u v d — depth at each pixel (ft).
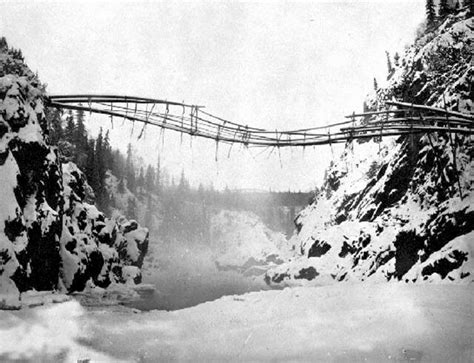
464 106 96.53
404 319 31.89
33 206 69.46
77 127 250.57
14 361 23.16
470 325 29.37
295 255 257.34
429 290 45.47
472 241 73.51
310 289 51.49
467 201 83.97
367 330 29.60
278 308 39.83
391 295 43.37
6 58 78.28
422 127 53.98
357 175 217.15
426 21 211.41
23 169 68.85
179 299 136.67
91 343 27.45
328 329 30.35
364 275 126.21
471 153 93.04
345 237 168.35
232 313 38.24
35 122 73.72
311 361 23.53
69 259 91.91
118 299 107.04
